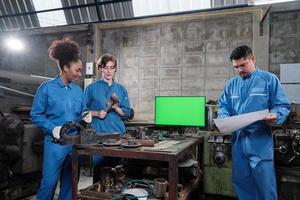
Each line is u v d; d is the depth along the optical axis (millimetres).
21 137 2266
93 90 2314
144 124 3422
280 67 2932
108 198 1569
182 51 3574
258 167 1818
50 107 1869
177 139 2229
